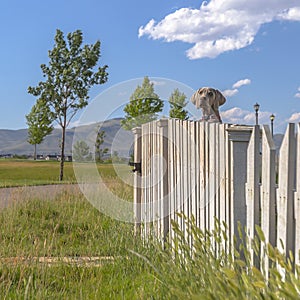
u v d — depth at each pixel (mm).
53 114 21594
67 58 21531
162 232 5797
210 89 4867
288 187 2840
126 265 5000
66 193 10438
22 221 7832
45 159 43750
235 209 3572
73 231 7125
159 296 3508
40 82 21625
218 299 2148
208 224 4316
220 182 3934
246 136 3576
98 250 5832
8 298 3865
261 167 3320
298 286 1884
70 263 5176
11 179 22719
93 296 4027
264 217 3109
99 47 21750
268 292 1900
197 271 2730
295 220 2807
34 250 5523
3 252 5242
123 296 3920
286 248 2834
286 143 2854
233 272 2047
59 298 4016
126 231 6672
